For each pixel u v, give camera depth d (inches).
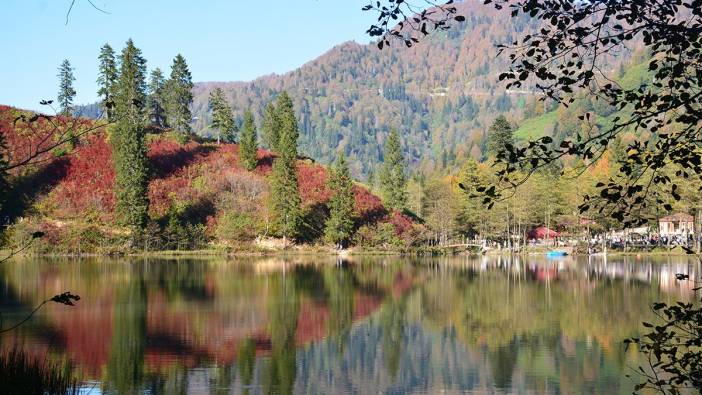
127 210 3142.2
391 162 4948.3
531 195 3853.3
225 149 4269.2
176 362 914.7
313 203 3912.4
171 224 3277.6
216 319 1255.5
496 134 4923.7
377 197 4340.6
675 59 285.7
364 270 2464.3
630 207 310.3
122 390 773.9
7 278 1893.5
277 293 1678.2
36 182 3213.6
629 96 287.9
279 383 831.1
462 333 1154.0
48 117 346.6
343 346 1046.4
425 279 2110.0
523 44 292.4
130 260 2760.8
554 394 786.2
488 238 4247.0
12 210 3002.0
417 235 3959.2
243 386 814.5
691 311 318.3
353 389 812.0
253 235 3528.5
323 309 1413.6
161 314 1296.8
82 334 1082.7
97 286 1739.7
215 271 2281.0
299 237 3690.9
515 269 2551.7
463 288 1841.8
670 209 309.6
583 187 3627.0
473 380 852.6
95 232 3031.5
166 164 3809.1
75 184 3292.3
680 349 692.1
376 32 290.8
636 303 1476.4
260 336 1109.7
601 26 278.1
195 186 3722.9
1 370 611.5
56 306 1373.0
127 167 3159.5
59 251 2923.2
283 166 3563.0
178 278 1988.2
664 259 3164.4
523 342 1074.1
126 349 983.6
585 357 961.5
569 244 4124.0
